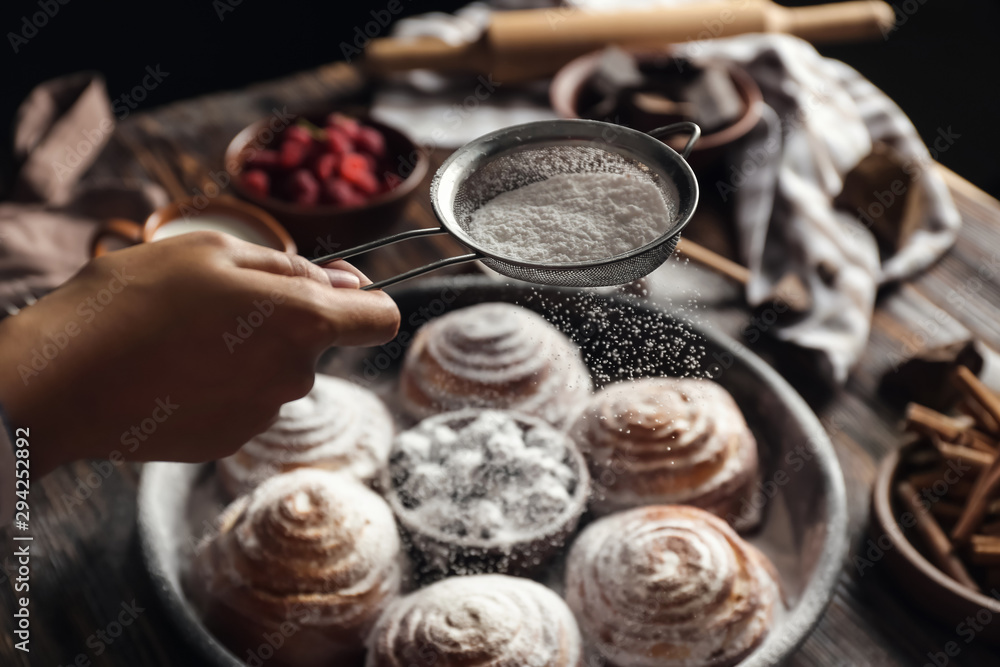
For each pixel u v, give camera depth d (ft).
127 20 4.62
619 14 2.93
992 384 2.21
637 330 2.07
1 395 1.69
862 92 2.83
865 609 1.98
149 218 2.41
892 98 4.07
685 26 2.93
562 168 1.79
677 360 2.08
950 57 3.99
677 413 2.04
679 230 1.64
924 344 2.36
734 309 2.41
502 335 2.15
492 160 1.76
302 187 2.48
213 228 2.43
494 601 1.86
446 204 1.69
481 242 1.72
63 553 2.05
